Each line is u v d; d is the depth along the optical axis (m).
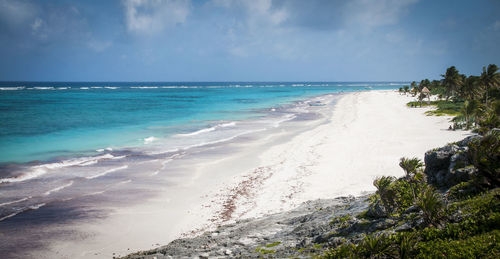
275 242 11.77
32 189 20.45
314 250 9.91
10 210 17.23
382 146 31.39
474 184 10.42
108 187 21.39
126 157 29.25
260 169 25.92
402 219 10.17
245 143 35.78
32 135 38.75
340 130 42.94
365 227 10.53
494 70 58.62
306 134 40.97
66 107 74.06
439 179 12.38
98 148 32.66
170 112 67.25
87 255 13.51
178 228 16.09
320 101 102.50
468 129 36.88
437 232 8.44
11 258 12.99
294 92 177.38
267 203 18.78
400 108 69.19
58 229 15.54
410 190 11.85
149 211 18.00
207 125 49.16
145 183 22.42
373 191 19.00
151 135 40.31
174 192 20.91
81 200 19.06
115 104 85.44
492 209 8.50
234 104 90.81
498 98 52.00
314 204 16.98
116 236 15.20
